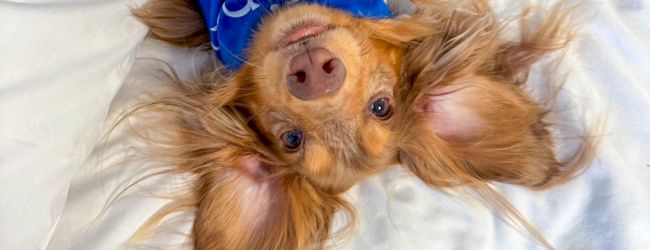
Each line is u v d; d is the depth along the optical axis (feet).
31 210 1.86
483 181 2.06
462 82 2.05
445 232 2.08
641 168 2.11
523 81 2.09
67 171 1.91
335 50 1.85
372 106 1.93
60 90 1.88
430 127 2.07
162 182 2.02
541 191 2.08
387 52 2.00
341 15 1.93
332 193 2.06
